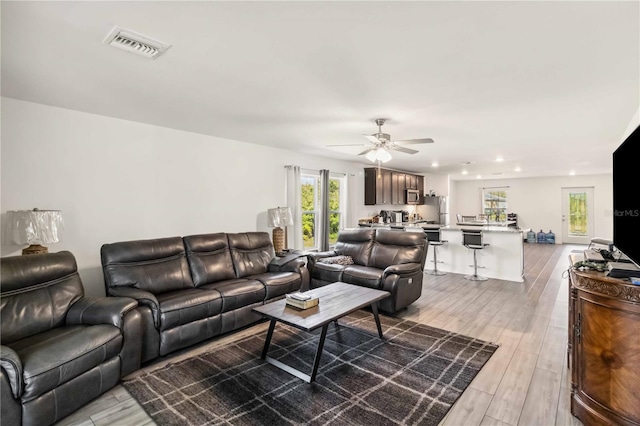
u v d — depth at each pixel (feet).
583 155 19.71
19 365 5.75
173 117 11.76
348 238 16.65
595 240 12.17
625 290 5.65
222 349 9.59
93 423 6.40
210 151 14.88
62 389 6.34
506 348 9.53
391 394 7.25
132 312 8.21
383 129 13.32
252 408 6.78
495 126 12.72
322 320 8.03
